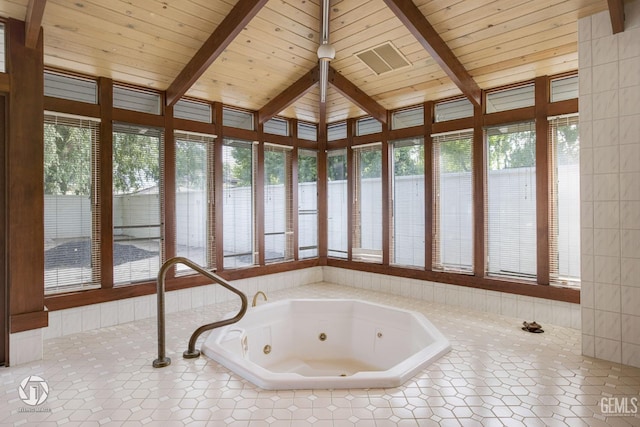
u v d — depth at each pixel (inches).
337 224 206.7
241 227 177.9
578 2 100.6
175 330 127.0
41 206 104.0
